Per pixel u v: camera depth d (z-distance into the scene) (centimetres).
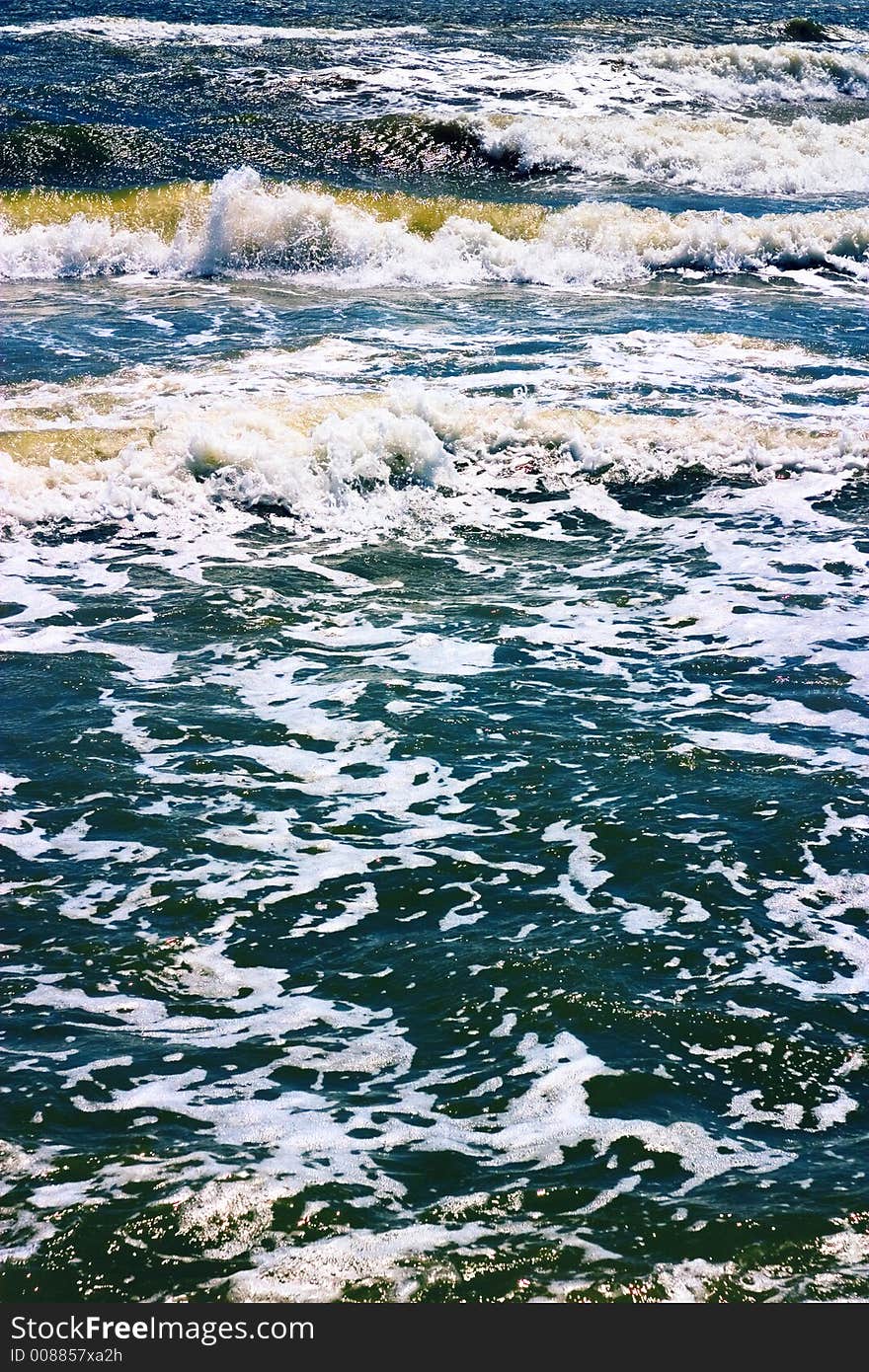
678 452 1114
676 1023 518
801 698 776
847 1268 406
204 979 544
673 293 1617
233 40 2950
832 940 570
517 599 902
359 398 1141
